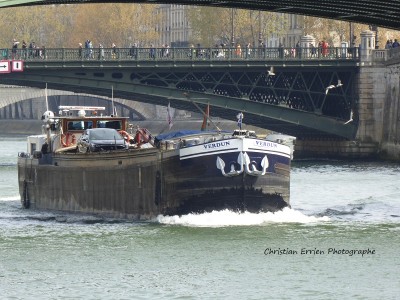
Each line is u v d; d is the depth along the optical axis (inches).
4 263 4259.4
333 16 6190.9
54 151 5546.3
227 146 4926.2
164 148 5012.3
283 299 3740.2
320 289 3858.3
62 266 4205.2
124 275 4065.0
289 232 4785.9
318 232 4808.1
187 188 4953.3
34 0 4877.0
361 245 4539.9
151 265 4207.7
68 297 3782.0
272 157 5004.9
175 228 4874.5
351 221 5142.7
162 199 5022.1
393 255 4360.2
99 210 5280.5
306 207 5698.8
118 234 4773.6
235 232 4773.6
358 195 6274.6
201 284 3932.1
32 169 5639.8
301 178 7288.4
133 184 5128.0
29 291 3860.7
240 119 5310.0
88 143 5344.5
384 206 5728.3
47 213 5462.6
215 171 4931.1
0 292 3850.9
